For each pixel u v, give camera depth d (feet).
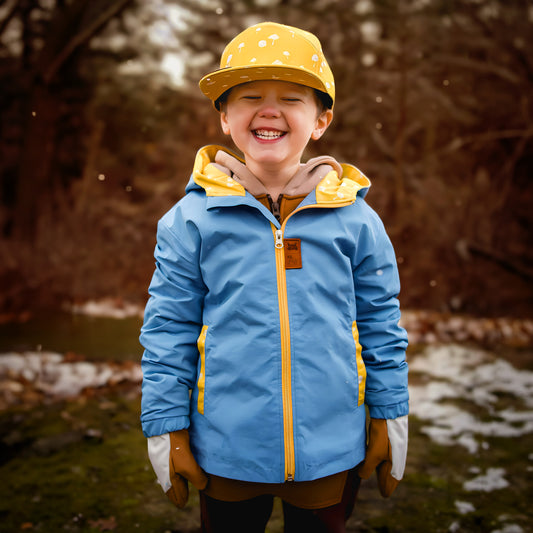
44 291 24.22
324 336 4.96
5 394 12.62
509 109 26.23
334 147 27.58
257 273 4.94
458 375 14.51
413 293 24.63
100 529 7.64
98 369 14.46
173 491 5.06
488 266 25.26
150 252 28.53
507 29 25.35
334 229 5.13
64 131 28.99
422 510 8.16
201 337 5.14
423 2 25.07
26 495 8.52
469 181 26.73
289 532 5.21
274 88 4.96
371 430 5.36
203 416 5.04
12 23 27.17
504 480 9.05
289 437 4.84
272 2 26.11
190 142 30.30
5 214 27.30
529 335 19.26
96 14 26.35
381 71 26.18
